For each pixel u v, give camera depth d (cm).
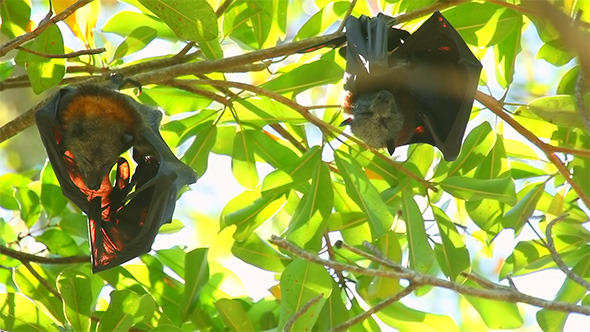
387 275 858
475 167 1220
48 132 999
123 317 1076
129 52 1253
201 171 1210
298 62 1314
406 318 1209
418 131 1182
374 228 1073
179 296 1277
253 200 1269
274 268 1226
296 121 1228
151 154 1070
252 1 1239
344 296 1295
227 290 1329
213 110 1266
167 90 1263
